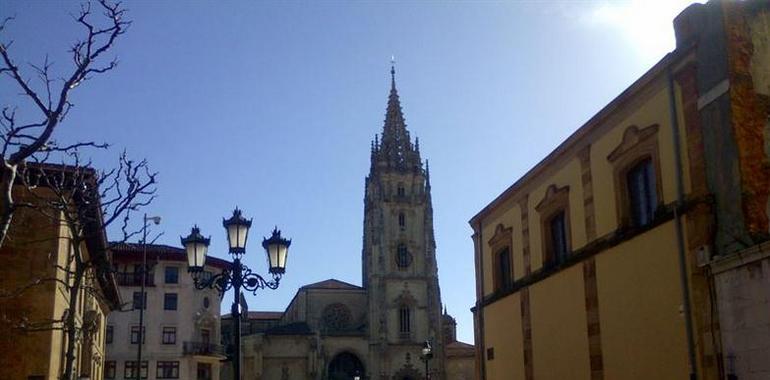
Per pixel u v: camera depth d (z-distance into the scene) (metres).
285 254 25.81
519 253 34.41
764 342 18.20
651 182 24.30
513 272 35.00
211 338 100.62
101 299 54.94
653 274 23.17
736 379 19.11
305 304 143.50
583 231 28.08
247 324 144.88
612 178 26.05
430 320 141.50
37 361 32.31
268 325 149.38
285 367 134.50
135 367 94.38
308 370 134.12
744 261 18.92
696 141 21.30
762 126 20.12
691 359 20.80
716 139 20.56
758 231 19.27
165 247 99.69
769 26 20.97
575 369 28.14
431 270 144.38
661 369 22.56
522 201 34.22
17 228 33.09
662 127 23.09
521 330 33.47
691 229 21.17
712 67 20.91
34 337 32.53
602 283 26.36
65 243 34.97
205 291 100.06
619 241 25.05
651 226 23.23
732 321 19.38
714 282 20.17
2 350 32.12
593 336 26.73
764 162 19.80
